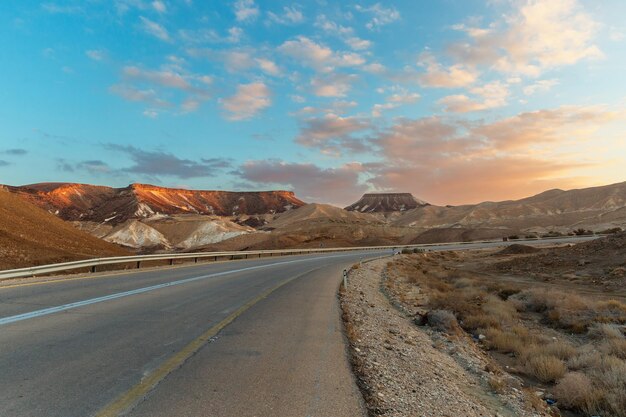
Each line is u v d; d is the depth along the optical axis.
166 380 5.30
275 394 5.12
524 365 11.73
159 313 9.76
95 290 13.32
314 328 9.34
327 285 18.62
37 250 37.84
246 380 5.53
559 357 12.27
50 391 4.70
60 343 6.73
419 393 6.54
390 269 36.84
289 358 6.77
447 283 31.80
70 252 44.78
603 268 34.28
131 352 6.42
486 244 89.81
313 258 44.38
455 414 6.15
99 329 7.83
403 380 6.98
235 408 4.58
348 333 9.23
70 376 5.21
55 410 4.20
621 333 14.85
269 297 13.67
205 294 13.48
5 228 43.94
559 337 15.85
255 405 4.72
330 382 5.82
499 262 49.47
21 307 9.85
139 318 9.05
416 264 47.62
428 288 26.02
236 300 12.53
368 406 5.18
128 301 11.31
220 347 7.11
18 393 4.59
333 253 63.06
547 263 41.75
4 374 5.18
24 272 16.17
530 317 19.75
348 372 6.43
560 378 10.30
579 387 9.08
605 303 19.98
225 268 25.70
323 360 6.87
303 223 188.38
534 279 35.81
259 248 118.88
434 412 5.83
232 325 8.95
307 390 5.38
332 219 185.88
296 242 126.81
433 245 90.19
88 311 9.60
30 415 4.05
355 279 24.02
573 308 19.80
